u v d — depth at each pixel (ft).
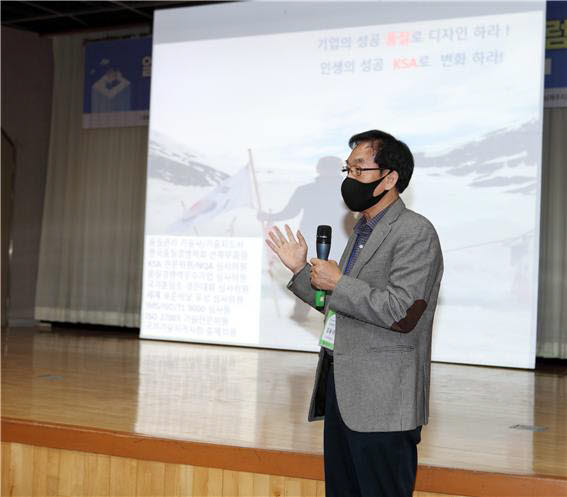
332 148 20.21
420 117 19.40
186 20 21.95
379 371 5.86
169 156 22.02
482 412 12.30
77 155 27.27
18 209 27.27
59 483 9.86
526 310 18.42
